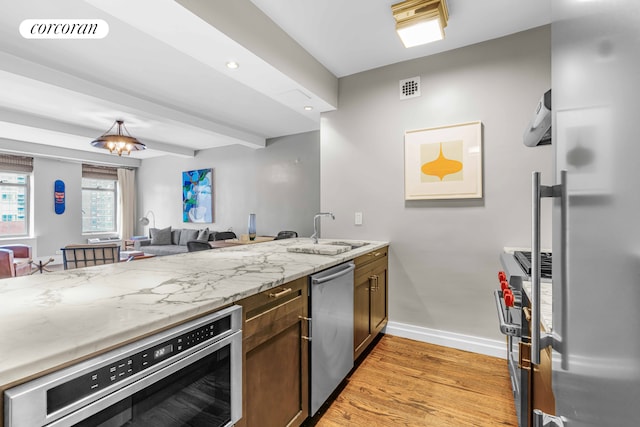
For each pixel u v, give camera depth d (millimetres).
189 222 6695
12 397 551
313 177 5199
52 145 5703
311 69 2551
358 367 2141
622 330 306
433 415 1644
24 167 6000
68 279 1273
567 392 491
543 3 1939
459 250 2443
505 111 2277
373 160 2791
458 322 2447
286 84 2412
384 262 2623
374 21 2121
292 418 1398
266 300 1220
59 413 612
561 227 542
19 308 905
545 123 1252
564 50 539
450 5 1953
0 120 3826
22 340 684
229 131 4883
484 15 2051
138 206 7742
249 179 5898
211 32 1725
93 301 974
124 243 7062
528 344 1114
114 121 4359
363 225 2840
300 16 2076
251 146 5562
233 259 1798
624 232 301
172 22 1630
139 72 2908
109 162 6875
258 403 1193
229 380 1035
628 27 291
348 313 1892
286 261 1725
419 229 2596
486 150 2340
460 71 2432
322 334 1596
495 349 2293
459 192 2402
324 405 1730
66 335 711
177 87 3273
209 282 1222
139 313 861
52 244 6359
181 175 6855
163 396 829
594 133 385
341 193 2951
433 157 2498
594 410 373
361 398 1792
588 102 408
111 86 3227
